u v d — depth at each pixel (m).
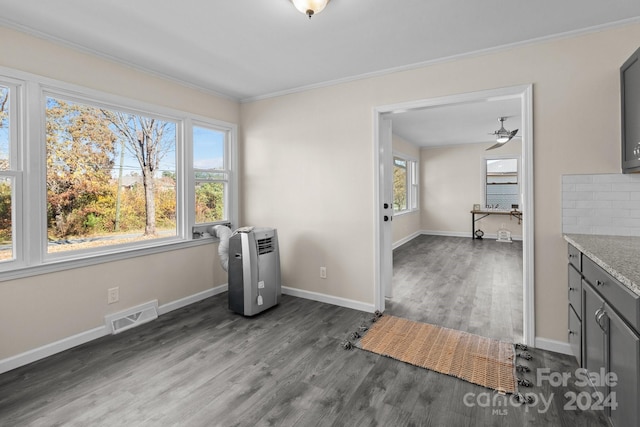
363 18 2.08
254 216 3.88
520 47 2.38
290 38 2.35
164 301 3.13
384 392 1.90
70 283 2.44
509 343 2.47
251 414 1.72
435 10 1.98
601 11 1.99
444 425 1.63
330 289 3.38
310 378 2.05
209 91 3.52
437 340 2.53
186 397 1.86
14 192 2.19
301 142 3.48
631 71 1.94
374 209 3.08
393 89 2.92
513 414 1.70
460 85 2.62
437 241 7.34
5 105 2.16
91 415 1.70
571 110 2.24
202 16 2.06
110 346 2.46
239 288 3.04
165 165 3.21
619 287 1.31
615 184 2.15
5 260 2.15
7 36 2.10
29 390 1.92
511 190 7.66
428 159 8.45
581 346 1.89
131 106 2.82
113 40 2.38
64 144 2.47
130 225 2.93
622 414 1.28
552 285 2.33
